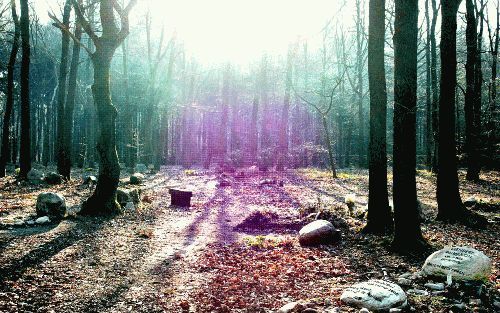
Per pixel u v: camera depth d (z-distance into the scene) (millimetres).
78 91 37688
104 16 11922
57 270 6367
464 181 19344
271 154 34219
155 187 20234
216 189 19969
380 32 9070
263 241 8789
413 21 7324
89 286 5770
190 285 5934
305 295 5270
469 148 19406
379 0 9070
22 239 8102
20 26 19297
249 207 14273
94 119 35062
